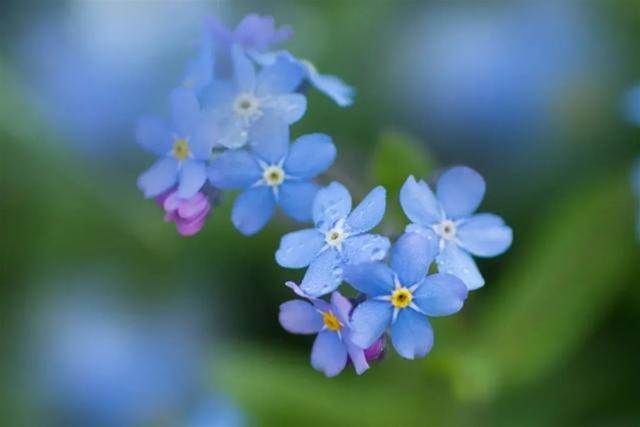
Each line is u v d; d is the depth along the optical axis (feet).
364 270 0.52
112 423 0.70
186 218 0.55
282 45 0.72
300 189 0.55
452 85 0.72
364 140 0.71
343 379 0.67
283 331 0.69
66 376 0.71
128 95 0.72
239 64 0.55
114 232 0.71
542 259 0.67
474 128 0.72
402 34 0.73
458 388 0.64
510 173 0.72
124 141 0.72
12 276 0.71
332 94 0.56
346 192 0.54
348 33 0.72
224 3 0.73
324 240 0.53
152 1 0.73
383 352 0.53
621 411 0.68
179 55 0.72
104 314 0.71
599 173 0.71
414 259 0.52
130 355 0.71
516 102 0.72
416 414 0.66
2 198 0.71
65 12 0.74
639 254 0.67
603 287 0.67
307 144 0.55
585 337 0.69
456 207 0.55
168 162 0.55
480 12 0.73
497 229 0.55
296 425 0.66
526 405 0.68
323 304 0.53
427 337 0.52
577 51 0.73
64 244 0.71
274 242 0.69
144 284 0.71
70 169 0.72
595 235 0.67
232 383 0.67
